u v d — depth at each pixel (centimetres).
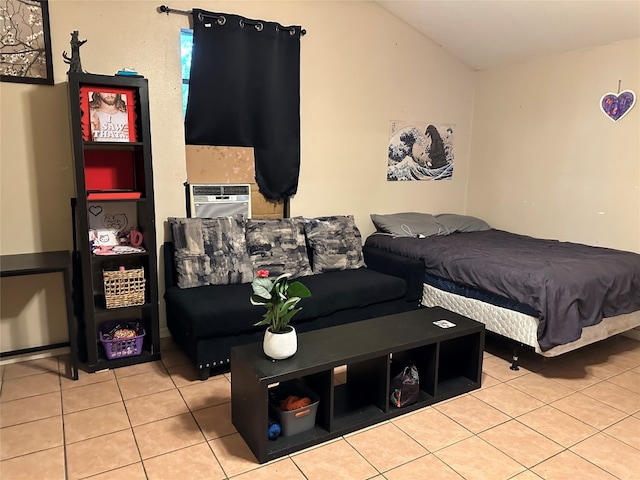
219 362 264
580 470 193
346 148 396
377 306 328
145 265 293
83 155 253
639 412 240
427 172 449
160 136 313
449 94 449
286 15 348
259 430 191
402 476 188
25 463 192
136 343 287
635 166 346
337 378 274
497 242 378
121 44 293
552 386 267
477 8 354
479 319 304
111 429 216
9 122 267
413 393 236
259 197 358
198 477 185
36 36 267
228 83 327
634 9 308
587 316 266
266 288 204
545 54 394
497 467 195
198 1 314
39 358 292
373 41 394
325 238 356
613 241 365
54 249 289
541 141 409
